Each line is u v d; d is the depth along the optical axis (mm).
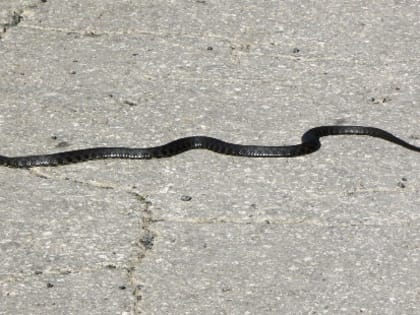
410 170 15742
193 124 16984
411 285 12977
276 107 17516
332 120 17141
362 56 19156
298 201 14867
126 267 13281
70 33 19859
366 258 13516
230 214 14516
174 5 20828
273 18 20375
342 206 14742
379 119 17203
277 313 12414
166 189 15164
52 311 12391
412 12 20781
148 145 16344
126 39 19656
